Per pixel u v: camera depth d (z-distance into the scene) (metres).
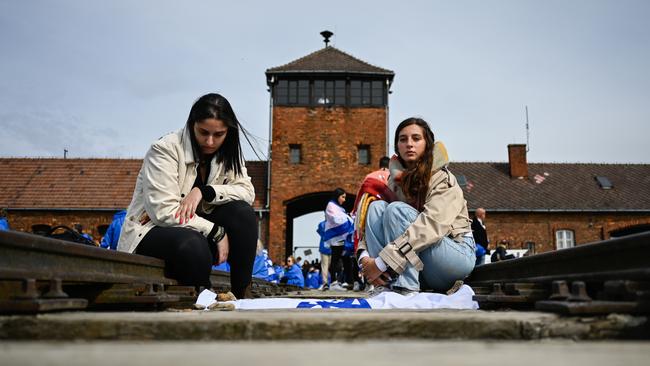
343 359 1.39
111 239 7.37
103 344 1.73
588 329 2.02
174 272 3.90
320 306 3.68
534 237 32.09
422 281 4.37
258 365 1.28
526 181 34.22
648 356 1.45
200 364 1.30
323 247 16.16
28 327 1.98
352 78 29.94
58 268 2.64
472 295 3.74
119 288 3.14
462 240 4.27
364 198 4.47
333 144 29.66
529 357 1.43
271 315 2.28
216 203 4.24
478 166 35.59
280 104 29.92
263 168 31.80
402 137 4.32
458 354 1.49
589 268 2.75
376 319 2.04
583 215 32.34
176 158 4.02
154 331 1.98
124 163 32.88
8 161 32.59
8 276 2.19
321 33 31.72
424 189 4.22
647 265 2.26
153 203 3.88
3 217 10.70
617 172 35.38
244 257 4.34
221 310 3.30
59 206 30.08
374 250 4.30
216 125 3.96
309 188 29.33
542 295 3.04
